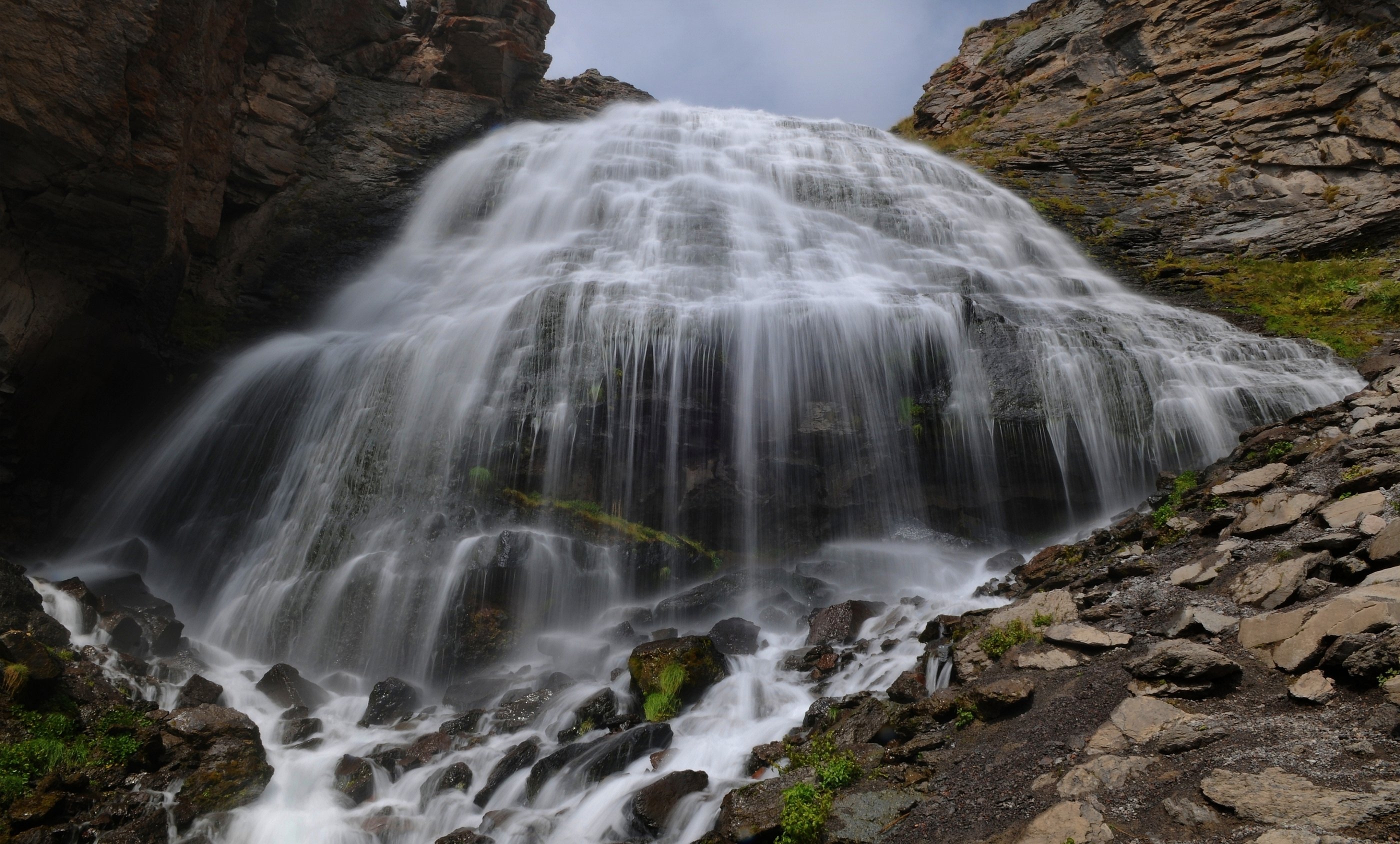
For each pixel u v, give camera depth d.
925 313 15.22
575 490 13.79
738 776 7.73
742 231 21.47
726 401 14.45
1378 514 7.41
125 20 13.11
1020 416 14.25
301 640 12.75
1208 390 13.98
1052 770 5.91
